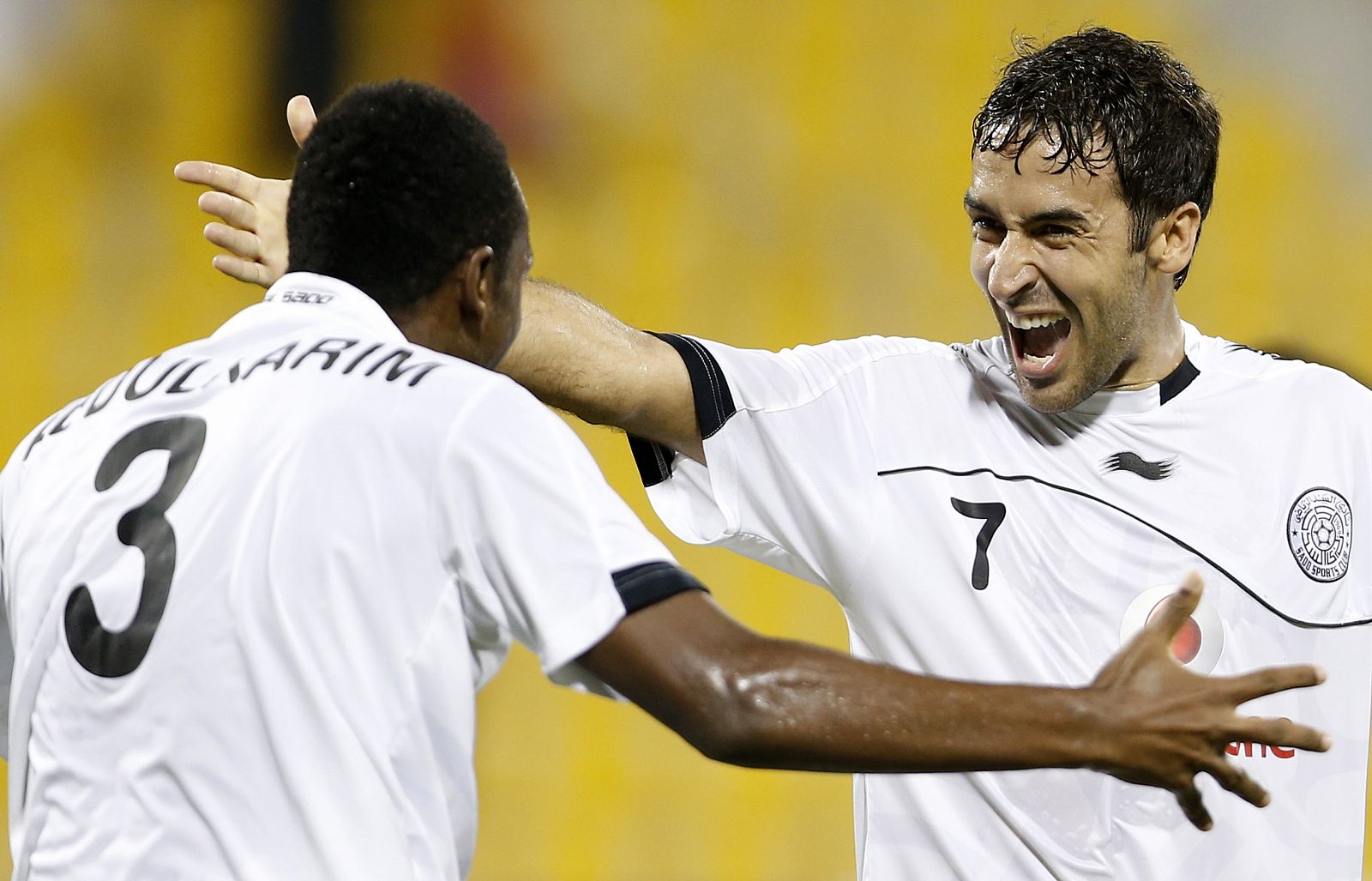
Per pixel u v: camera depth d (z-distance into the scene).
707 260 28.38
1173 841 7.62
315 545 5.38
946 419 8.12
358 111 6.01
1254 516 7.83
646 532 5.61
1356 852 7.88
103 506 5.72
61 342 27.66
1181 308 27.84
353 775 5.28
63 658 5.64
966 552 7.85
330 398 5.59
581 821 23.61
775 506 8.05
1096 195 7.27
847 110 29.16
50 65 28.86
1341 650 7.85
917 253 28.36
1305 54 29.16
